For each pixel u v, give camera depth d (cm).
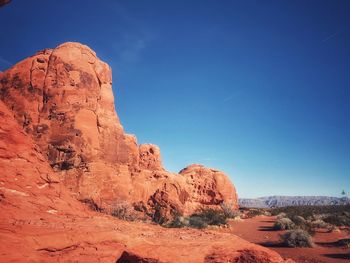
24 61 2600
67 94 2483
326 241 2341
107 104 2795
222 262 1035
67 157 2342
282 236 2266
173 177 3428
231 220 3669
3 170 1181
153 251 1011
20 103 2427
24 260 803
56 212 1193
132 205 2739
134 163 3042
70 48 2672
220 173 4422
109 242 1018
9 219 985
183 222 2805
